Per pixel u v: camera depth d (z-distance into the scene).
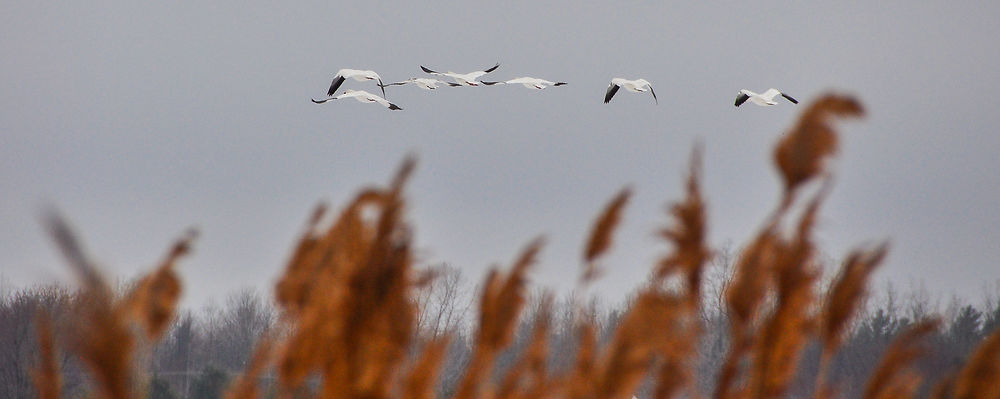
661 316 5.27
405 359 5.25
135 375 4.55
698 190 5.35
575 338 5.45
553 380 5.42
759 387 5.25
